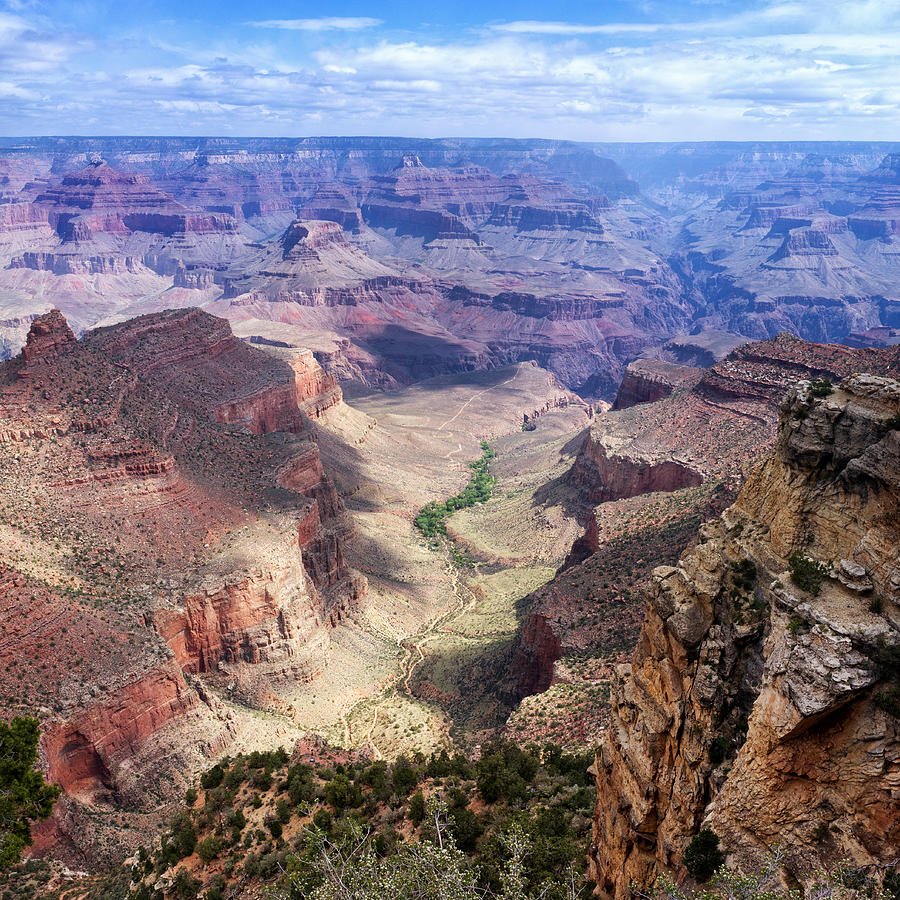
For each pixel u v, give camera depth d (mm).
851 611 25953
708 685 30219
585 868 36906
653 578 34656
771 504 32625
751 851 25781
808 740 25062
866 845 23375
